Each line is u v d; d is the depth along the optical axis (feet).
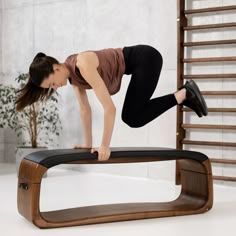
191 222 10.81
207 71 16.34
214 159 15.93
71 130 19.47
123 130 18.07
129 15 17.92
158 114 11.03
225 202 13.25
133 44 17.87
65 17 19.61
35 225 10.22
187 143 16.43
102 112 18.49
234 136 15.84
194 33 16.53
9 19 21.31
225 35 15.96
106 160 10.67
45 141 20.21
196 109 11.46
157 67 10.93
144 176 17.63
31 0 20.56
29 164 10.46
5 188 15.35
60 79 10.28
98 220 10.65
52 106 19.65
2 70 21.57
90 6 18.88
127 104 10.85
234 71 15.84
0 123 21.12
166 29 17.10
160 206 11.91
